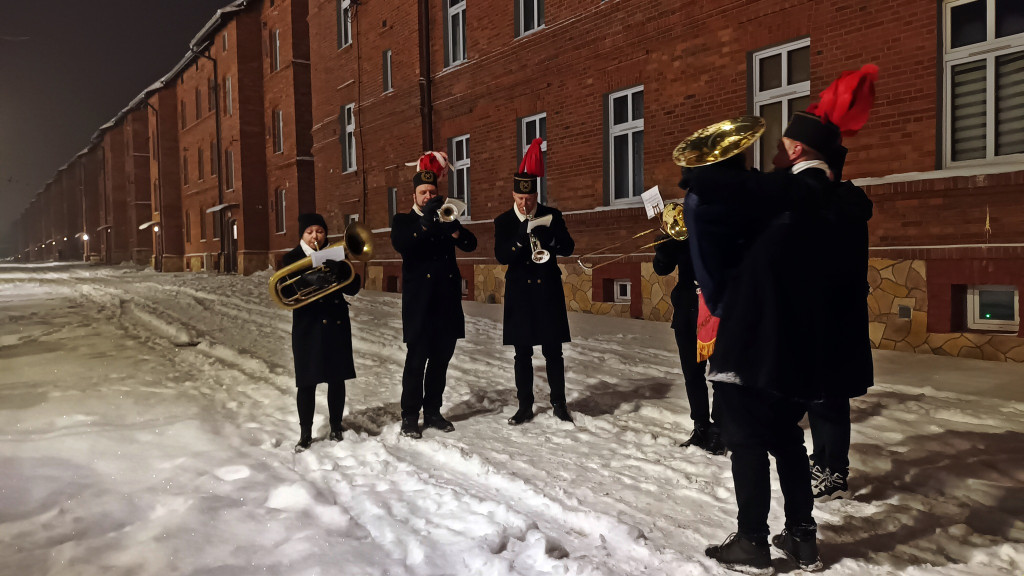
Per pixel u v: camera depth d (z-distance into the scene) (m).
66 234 79.44
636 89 11.42
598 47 11.77
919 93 7.53
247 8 29.42
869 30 7.97
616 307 11.63
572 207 12.54
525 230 4.98
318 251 4.64
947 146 7.45
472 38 14.88
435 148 16.45
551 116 12.88
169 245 40.56
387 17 17.80
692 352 4.36
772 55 9.36
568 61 12.40
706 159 2.62
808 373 2.54
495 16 14.16
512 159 13.97
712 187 2.57
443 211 4.77
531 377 5.26
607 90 11.68
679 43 10.38
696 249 2.70
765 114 9.49
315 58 22.67
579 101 12.26
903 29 7.64
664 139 10.70
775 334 2.51
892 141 7.79
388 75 18.38
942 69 7.42
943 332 7.23
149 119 44.25
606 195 11.89
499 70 14.10
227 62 30.94
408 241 4.90
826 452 3.54
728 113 9.76
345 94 20.59
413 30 16.66
